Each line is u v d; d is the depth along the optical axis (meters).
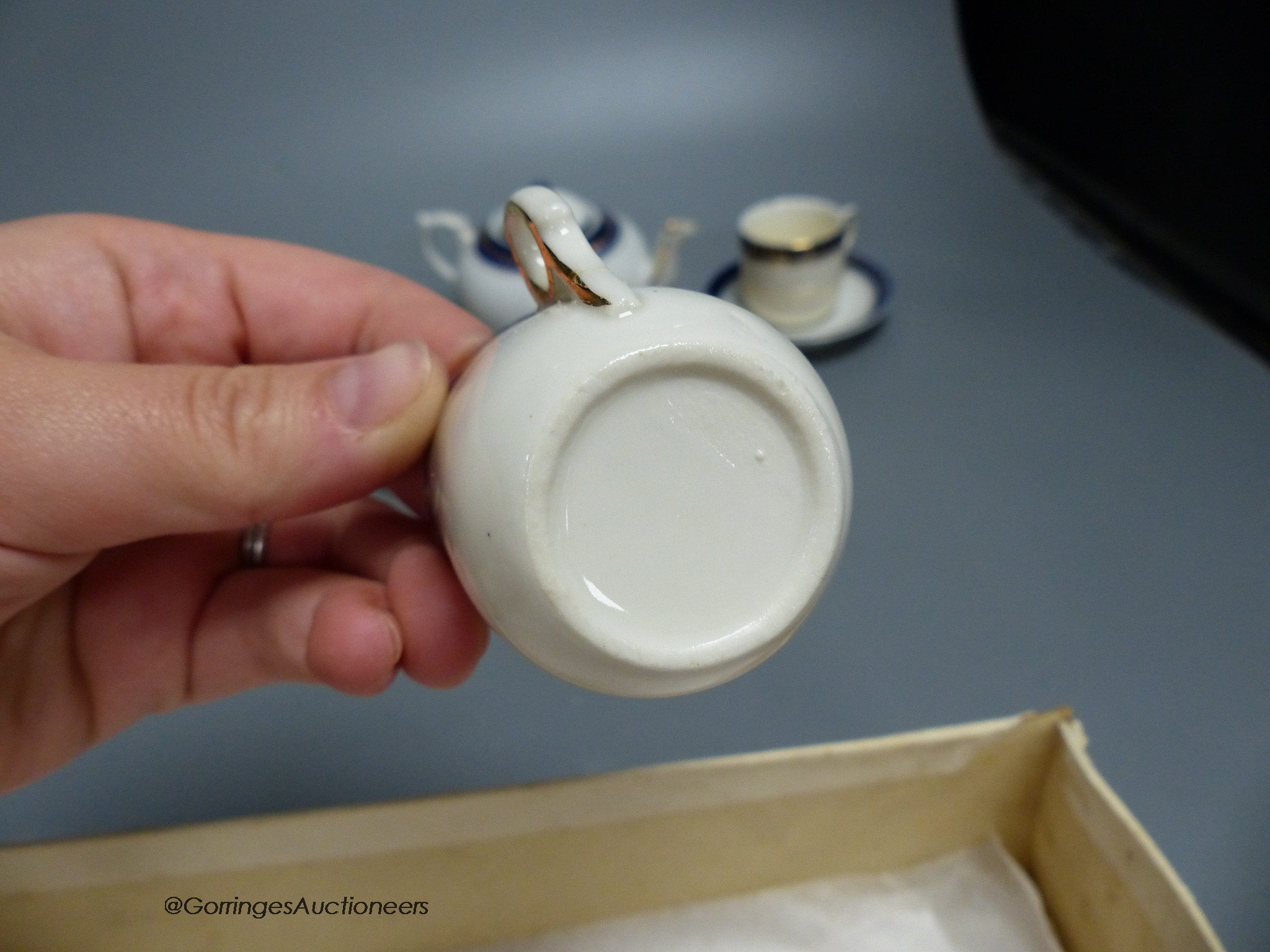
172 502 0.14
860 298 0.35
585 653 0.12
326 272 0.19
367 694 0.17
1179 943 0.15
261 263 0.19
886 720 0.23
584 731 0.24
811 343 0.32
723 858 0.19
